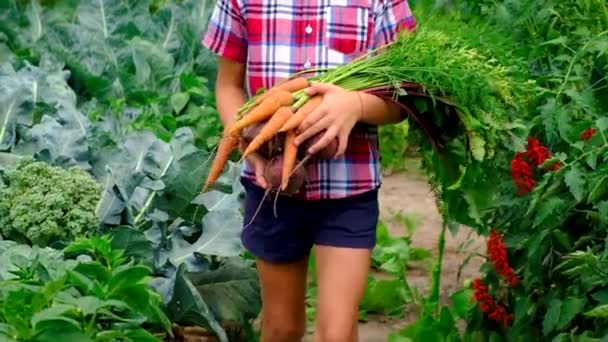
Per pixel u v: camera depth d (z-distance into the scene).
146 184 4.98
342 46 3.87
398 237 6.19
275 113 3.64
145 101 7.33
